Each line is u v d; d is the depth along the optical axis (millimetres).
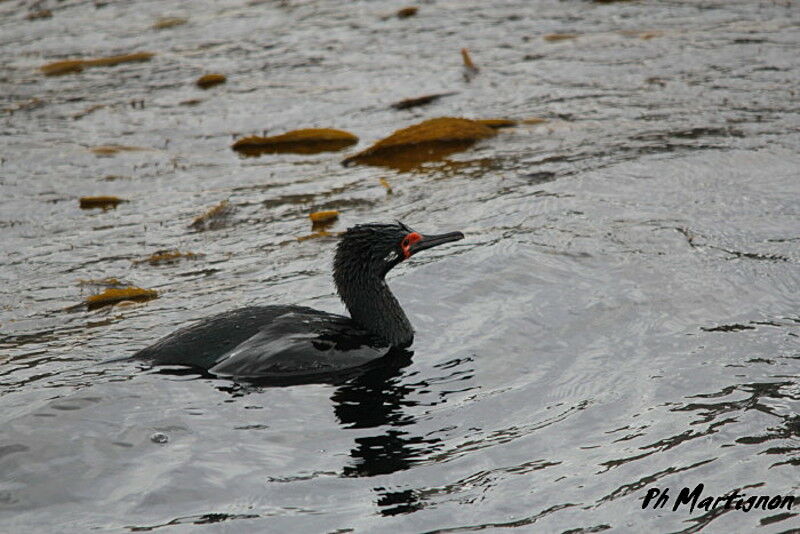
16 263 15445
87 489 8812
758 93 20891
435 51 25719
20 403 10250
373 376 10945
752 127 19047
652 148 18406
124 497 8711
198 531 8266
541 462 9250
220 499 8711
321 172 18969
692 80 22031
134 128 21859
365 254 11906
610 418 9984
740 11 26547
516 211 15945
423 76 24000
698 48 23969
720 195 16016
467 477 9023
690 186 16484
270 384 10648
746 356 11102
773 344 11352
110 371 10891
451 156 19172
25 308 13609
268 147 20578
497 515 8484
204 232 16375
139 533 8242
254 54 26562
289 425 9898
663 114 20234
